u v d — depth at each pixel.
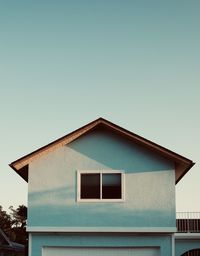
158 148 17.39
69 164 17.92
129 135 17.55
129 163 17.83
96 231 17.14
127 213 17.30
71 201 17.53
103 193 17.58
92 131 18.23
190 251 27.09
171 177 17.64
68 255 17.31
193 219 25.50
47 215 17.41
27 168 18.78
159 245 17.12
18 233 56.94
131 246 17.17
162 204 17.38
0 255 32.62
